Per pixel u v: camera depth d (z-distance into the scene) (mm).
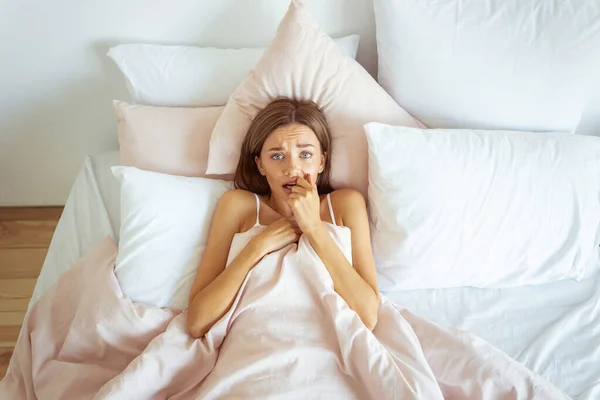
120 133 1280
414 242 1134
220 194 1198
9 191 1688
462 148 1148
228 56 1319
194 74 1308
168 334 999
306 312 1005
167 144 1251
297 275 1030
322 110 1197
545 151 1170
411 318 1086
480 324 1111
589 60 1185
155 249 1100
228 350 974
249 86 1201
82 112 1494
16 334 1414
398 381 885
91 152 1594
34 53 1362
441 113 1266
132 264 1091
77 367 1002
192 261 1124
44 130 1527
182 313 1060
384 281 1181
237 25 1343
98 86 1440
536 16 1183
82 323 1042
